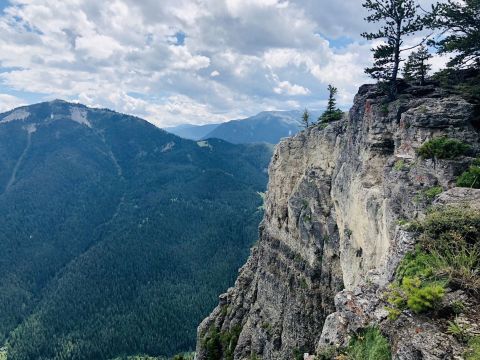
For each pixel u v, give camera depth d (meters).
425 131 31.08
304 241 56.84
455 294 14.50
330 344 18.22
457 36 41.16
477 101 34.25
